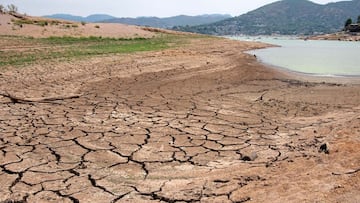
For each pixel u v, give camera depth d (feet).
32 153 18.99
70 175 16.29
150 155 18.79
